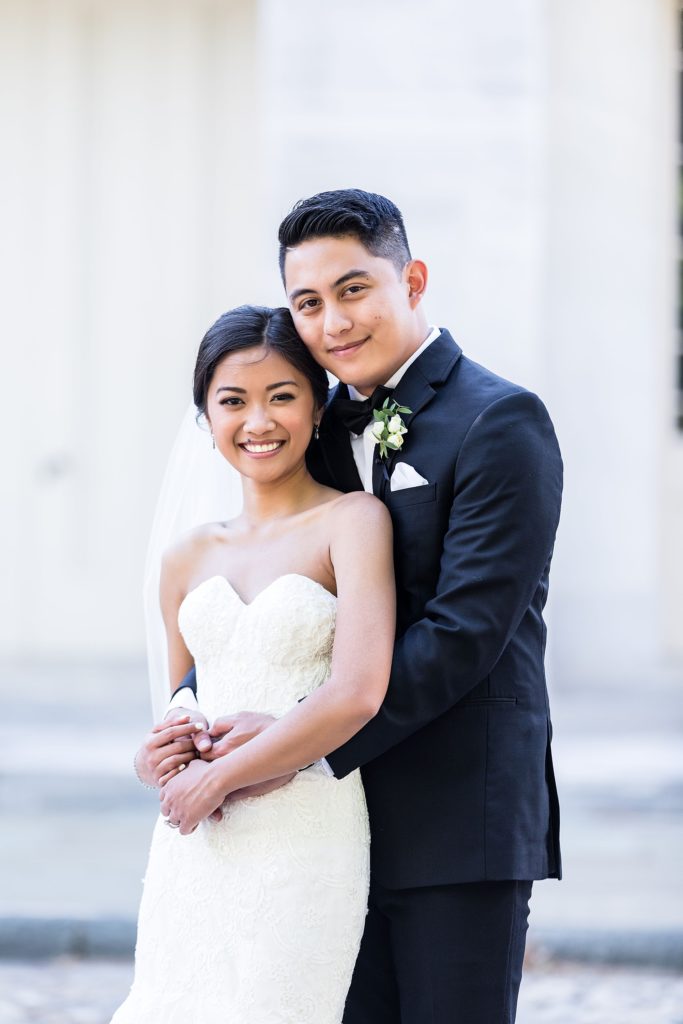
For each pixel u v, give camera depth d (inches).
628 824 233.5
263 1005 102.2
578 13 315.3
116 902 200.4
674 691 309.6
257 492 115.3
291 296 110.7
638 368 320.8
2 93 349.1
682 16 317.7
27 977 188.7
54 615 349.7
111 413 349.1
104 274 349.1
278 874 103.8
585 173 317.7
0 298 349.7
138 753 109.5
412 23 298.5
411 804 107.5
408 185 299.6
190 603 112.1
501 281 298.5
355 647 103.2
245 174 347.6
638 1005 175.5
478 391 110.0
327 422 118.0
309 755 102.1
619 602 319.9
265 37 300.7
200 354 113.0
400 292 111.4
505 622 103.4
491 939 106.0
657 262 326.6
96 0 346.9
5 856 219.3
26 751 255.8
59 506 349.4
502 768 107.0
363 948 115.0
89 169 348.5
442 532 108.3
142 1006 106.2
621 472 320.8
